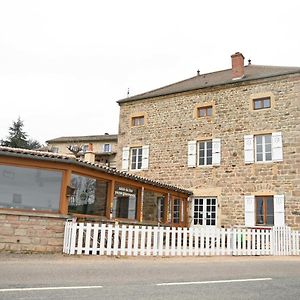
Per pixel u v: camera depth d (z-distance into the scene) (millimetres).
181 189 17219
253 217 16531
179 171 19125
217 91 18719
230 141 17875
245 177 17141
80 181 11453
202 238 11352
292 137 16312
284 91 16844
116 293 5074
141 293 5137
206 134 18656
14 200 9945
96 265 7902
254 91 17625
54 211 10289
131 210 14188
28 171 10227
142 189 14516
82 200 11508
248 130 17469
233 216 17125
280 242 12867
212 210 17891
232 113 18062
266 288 5797
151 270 7539
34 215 9898
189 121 19328
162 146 19953
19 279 5852
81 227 9742
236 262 9703
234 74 18750
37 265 7465
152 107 20719
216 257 10984
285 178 16156
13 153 9812
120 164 21141
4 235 9586
